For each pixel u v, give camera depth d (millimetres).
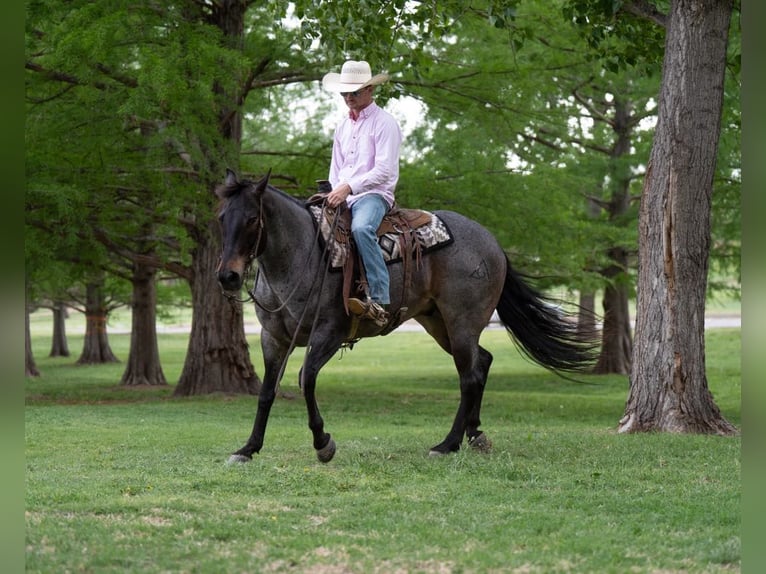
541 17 15719
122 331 53844
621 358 24000
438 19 11531
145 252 18078
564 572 4078
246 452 6957
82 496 5457
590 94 21953
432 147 18047
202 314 16297
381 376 24516
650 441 8320
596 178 21484
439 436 9086
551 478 6305
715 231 19969
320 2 11109
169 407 13547
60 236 14414
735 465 6949
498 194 15742
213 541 4562
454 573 4074
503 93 15469
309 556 4297
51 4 12648
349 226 6820
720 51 9516
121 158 13945
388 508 5285
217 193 6352
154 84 11367
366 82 6875
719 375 23438
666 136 9594
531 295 7898
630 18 11508
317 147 16844
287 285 6578
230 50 12469
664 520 5082
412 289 7102
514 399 16672
